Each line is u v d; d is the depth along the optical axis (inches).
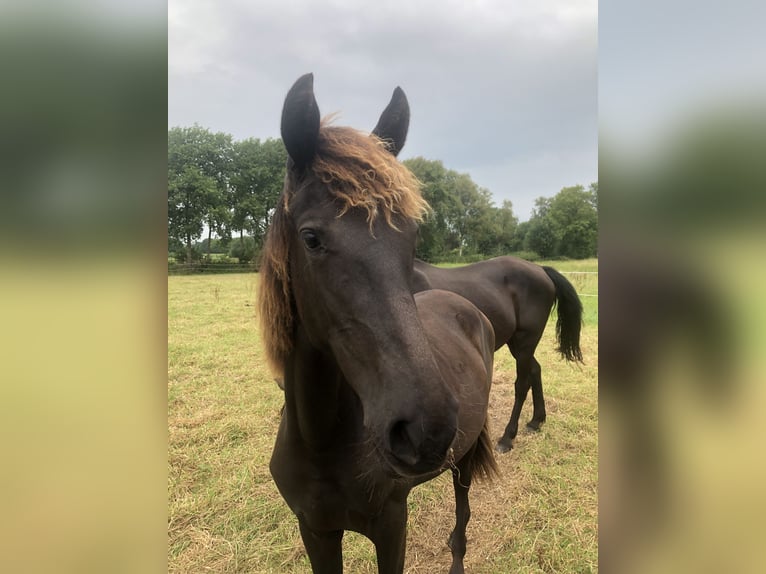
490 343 124.0
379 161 51.7
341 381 61.7
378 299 47.0
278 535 112.4
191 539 110.9
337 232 48.8
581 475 139.2
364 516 66.4
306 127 51.3
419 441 42.0
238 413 180.9
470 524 119.1
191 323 353.4
